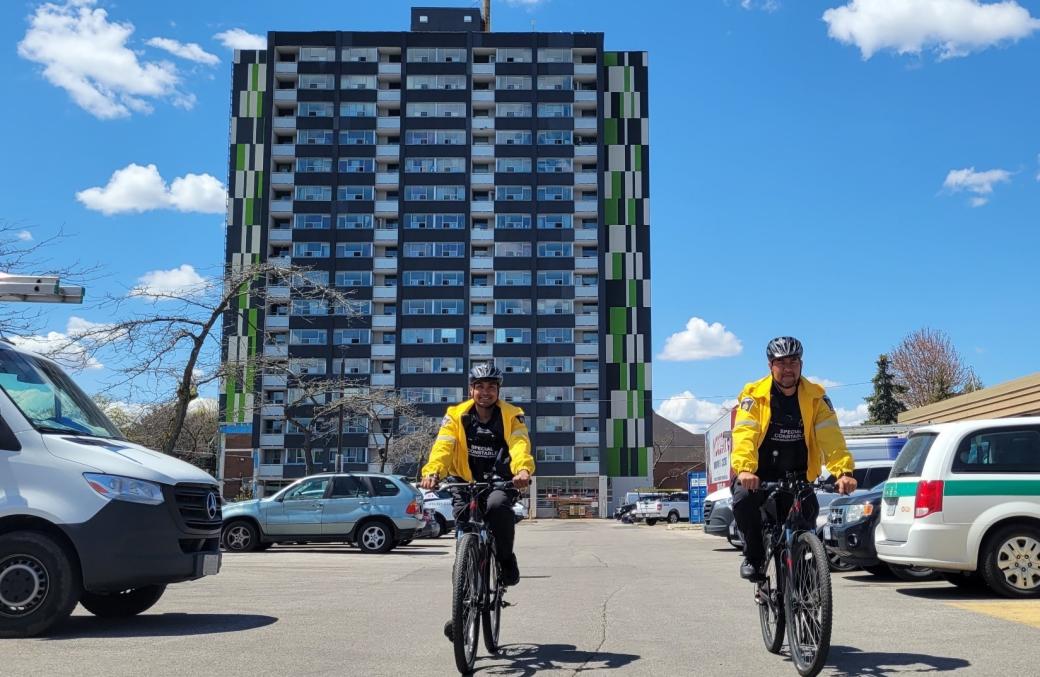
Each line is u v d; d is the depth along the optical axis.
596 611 9.15
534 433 85.75
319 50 89.31
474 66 90.19
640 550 22.95
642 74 92.31
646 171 90.81
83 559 7.08
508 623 8.25
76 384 8.71
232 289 24.61
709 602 9.95
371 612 8.95
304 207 87.38
